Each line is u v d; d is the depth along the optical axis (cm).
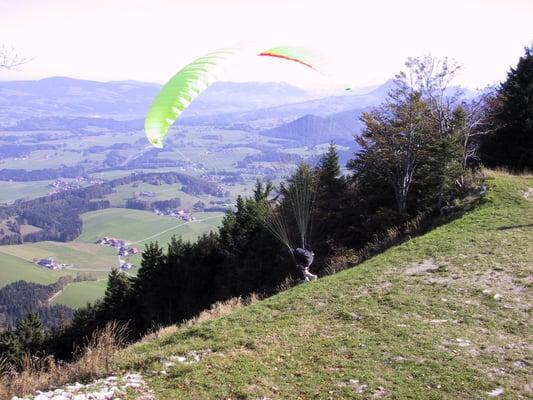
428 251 1413
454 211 2017
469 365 733
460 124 2573
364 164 2900
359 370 730
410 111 2578
